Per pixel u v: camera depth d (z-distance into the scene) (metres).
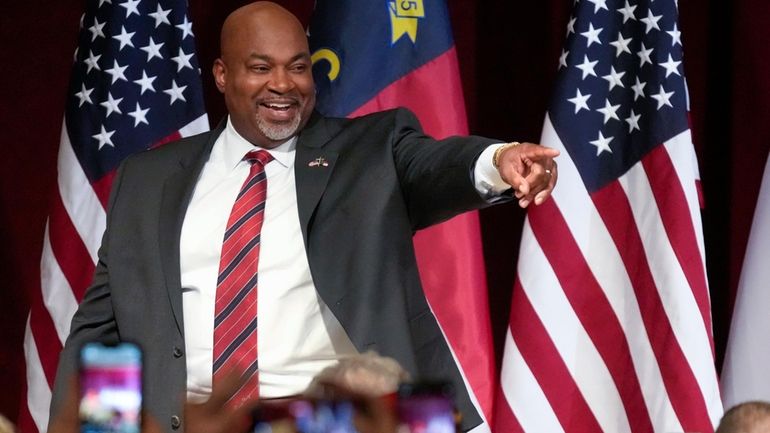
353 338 8.71
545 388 13.06
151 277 9.26
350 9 13.84
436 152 8.88
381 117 9.66
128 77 13.95
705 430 12.79
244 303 8.99
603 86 13.54
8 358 16.22
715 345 15.41
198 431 4.71
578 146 13.38
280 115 9.61
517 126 15.65
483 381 13.26
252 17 9.82
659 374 12.96
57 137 16.12
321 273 8.91
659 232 13.12
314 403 4.53
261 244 9.16
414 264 9.20
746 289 14.12
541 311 13.13
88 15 14.22
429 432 4.34
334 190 9.23
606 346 13.08
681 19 15.38
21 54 16.09
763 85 14.99
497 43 15.67
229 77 9.81
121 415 4.49
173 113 13.94
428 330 9.15
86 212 13.73
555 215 13.27
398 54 13.76
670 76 13.38
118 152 13.79
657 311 13.04
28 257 16.17
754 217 14.22
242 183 9.57
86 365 4.50
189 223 9.40
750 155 15.06
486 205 8.58
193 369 9.05
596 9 13.70
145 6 14.14
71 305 13.62
